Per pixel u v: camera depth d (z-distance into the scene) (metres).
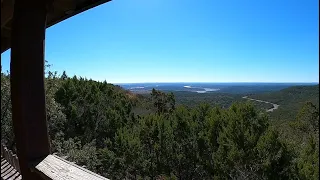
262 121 16.67
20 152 1.88
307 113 17.12
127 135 20.86
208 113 21.27
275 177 14.91
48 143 1.90
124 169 20.75
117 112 28.61
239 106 17.56
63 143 16.95
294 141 15.98
